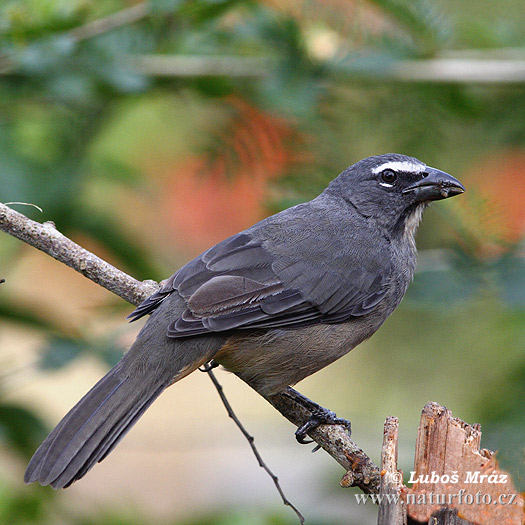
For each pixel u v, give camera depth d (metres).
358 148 12.28
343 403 13.20
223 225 12.89
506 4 12.88
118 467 16.06
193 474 15.91
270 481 14.51
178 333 8.45
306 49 11.06
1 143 11.06
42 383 16.78
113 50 10.88
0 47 10.53
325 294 9.47
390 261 10.06
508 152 12.09
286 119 11.59
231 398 17.30
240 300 8.99
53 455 7.69
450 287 9.82
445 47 11.59
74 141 11.48
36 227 8.85
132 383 8.30
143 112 13.09
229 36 11.46
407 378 12.50
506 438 8.53
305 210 10.24
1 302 10.17
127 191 12.63
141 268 11.23
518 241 9.89
